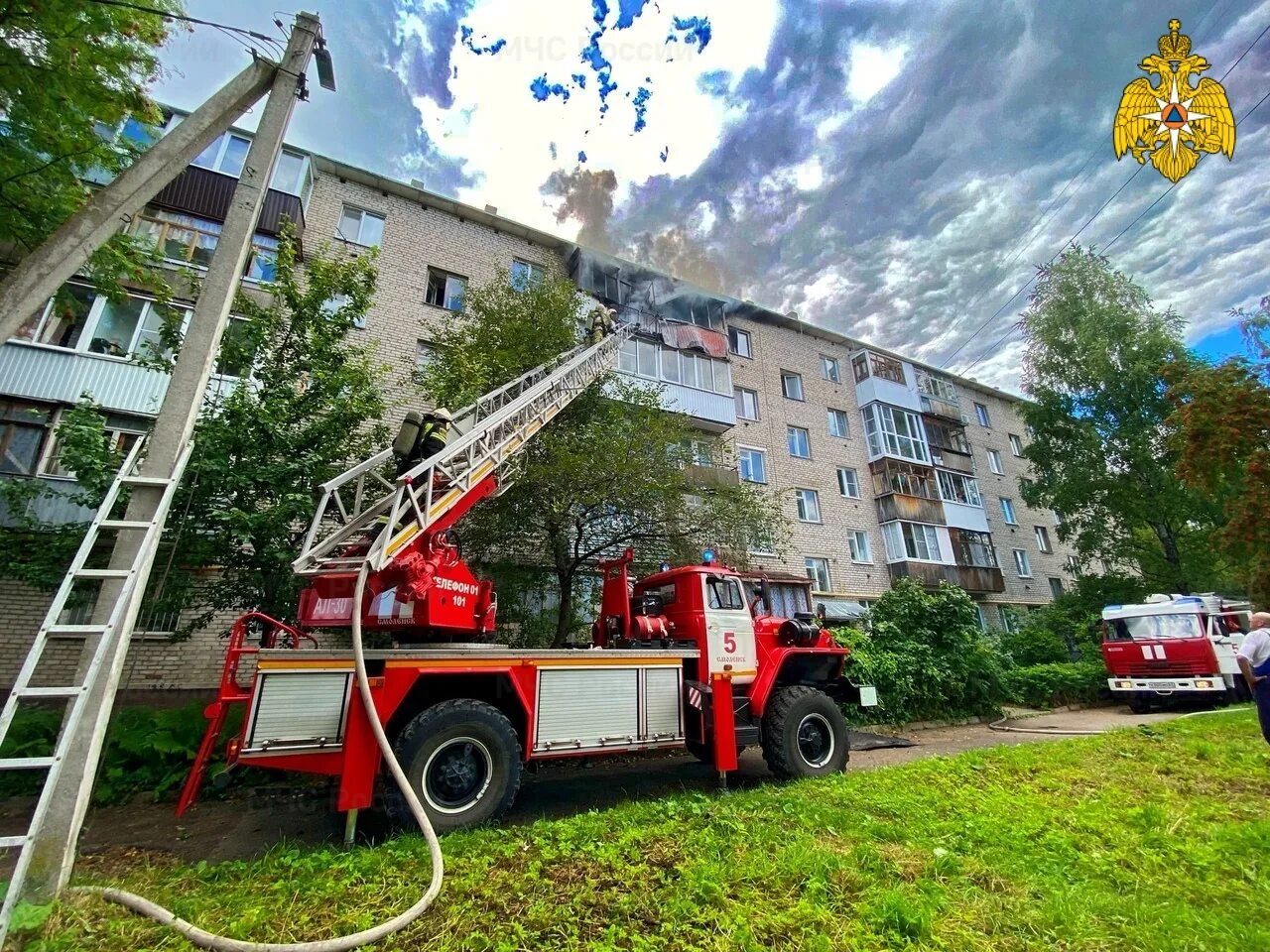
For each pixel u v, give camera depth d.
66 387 10.07
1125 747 7.20
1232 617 14.62
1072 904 2.99
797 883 3.24
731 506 11.30
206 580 7.65
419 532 5.33
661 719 5.81
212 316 4.51
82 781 3.35
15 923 2.76
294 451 7.56
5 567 6.84
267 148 5.07
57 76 5.98
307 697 4.40
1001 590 22.75
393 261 15.19
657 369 17.69
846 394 23.84
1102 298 21.12
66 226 4.23
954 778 5.76
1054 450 21.50
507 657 5.17
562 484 9.38
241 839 4.71
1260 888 3.22
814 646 7.18
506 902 3.07
